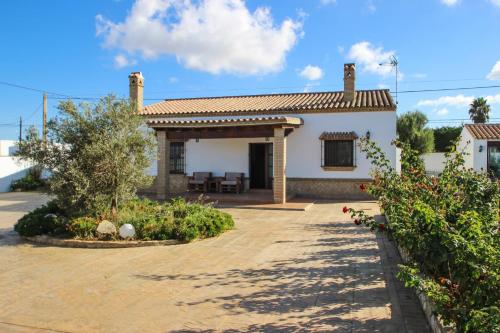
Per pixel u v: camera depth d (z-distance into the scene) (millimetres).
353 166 16141
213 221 8891
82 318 4449
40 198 17812
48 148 8672
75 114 8766
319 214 12203
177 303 4840
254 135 14773
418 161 6207
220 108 18828
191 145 18578
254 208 13453
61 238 8227
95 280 5770
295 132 16938
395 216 5074
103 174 8633
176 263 6613
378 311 4512
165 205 10219
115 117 8859
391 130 15812
